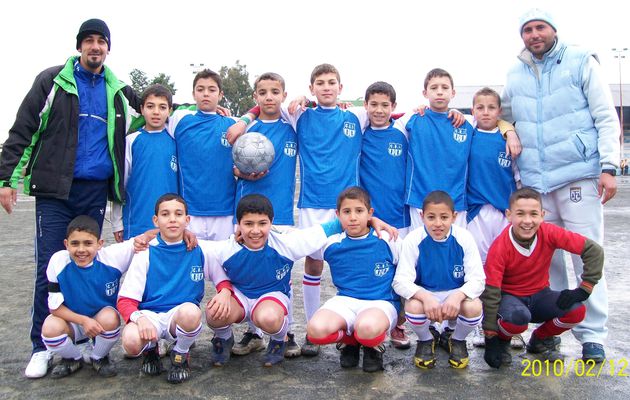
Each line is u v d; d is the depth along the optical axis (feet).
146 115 13.39
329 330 11.07
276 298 11.88
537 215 11.24
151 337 10.56
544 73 12.71
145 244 11.71
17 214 50.21
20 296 18.72
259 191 13.38
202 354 12.75
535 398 9.91
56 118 12.10
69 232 11.13
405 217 14.10
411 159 13.92
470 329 11.47
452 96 14.20
